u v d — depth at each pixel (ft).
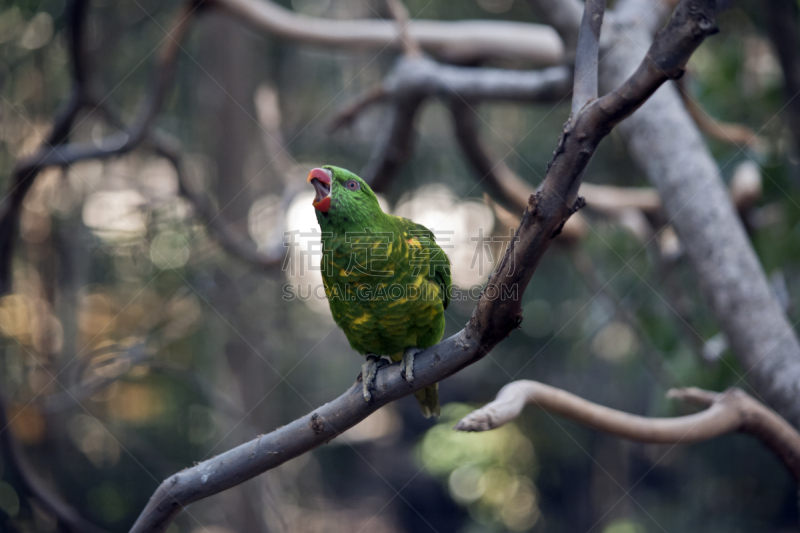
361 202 17.78
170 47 33.09
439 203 63.05
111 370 36.65
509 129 63.16
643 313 42.22
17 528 42.11
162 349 47.11
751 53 42.93
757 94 37.86
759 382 22.34
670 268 38.86
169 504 16.03
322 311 66.74
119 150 34.50
